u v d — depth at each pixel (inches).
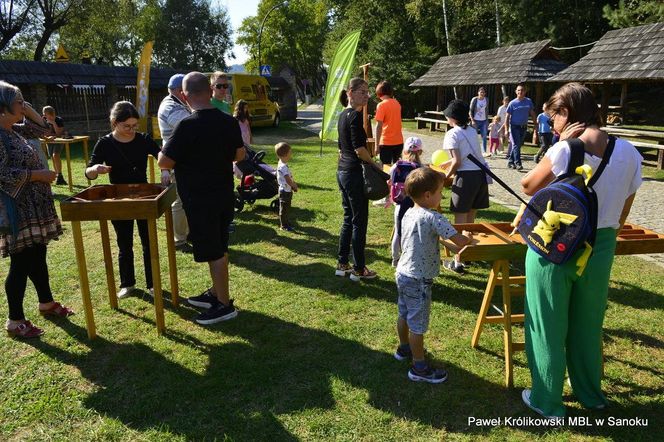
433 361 136.0
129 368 132.7
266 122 885.2
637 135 463.5
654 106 906.1
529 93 904.9
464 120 190.4
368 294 178.9
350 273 194.4
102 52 1625.2
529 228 106.0
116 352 140.5
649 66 466.3
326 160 496.7
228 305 160.7
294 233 254.1
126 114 163.8
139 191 163.3
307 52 2327.8
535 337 110.3
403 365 133.7
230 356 138.4
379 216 280.8
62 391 123.4
